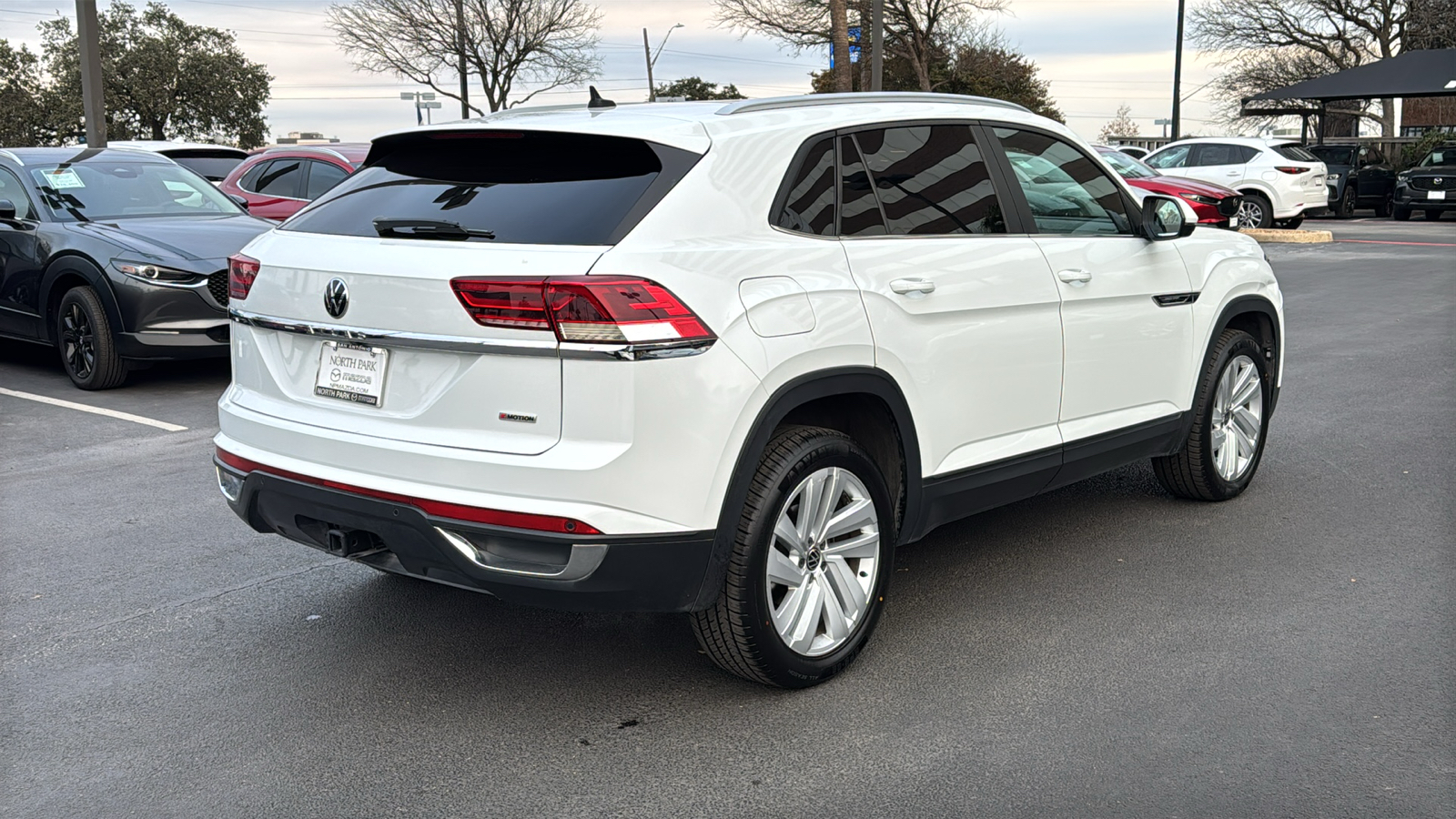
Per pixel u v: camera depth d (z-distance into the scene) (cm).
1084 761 316
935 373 384
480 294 308
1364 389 823
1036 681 366
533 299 303
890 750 324
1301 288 1416
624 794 304
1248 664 375
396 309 325
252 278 369
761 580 336
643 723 343
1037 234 436
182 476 620
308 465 346
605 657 390
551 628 416
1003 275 408
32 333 903
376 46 4241
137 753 328
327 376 349
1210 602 431
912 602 434
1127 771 310
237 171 1256
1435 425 711
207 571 477
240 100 6494
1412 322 1133
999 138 437
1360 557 479
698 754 324
